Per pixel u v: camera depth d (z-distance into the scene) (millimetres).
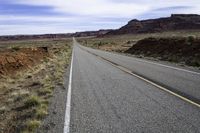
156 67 20062
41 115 7711
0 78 15891
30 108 8891
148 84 12586
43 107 8648
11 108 9250
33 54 30859
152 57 32969
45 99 10008
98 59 30203
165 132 6043
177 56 28438
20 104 9742
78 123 6930
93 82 13805
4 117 8211
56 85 13281
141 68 19562
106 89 11703
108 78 15070
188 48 29312
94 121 7059
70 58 33344
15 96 11141
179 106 8352
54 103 9289
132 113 7727
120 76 15727
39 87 13289
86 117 7457
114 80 14250
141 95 10180
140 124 6688
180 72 16688
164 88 11359
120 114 7660
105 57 33406
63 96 10469
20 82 15586
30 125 6715
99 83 13406
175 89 11031
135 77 15086
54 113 7977
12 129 6906
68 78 15562
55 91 11633
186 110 7867
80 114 7781
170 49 33469
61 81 14492
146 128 6367
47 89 11609
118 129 6359
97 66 22109
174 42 34750
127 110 8070
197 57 25094
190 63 22422
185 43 31625
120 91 11133
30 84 14461
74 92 11242
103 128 6465
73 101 9516
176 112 7688
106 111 8031
